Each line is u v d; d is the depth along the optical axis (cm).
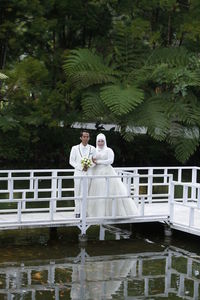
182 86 1714
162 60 1877
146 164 2030
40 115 1809
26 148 1920
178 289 689
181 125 1748
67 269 763
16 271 746
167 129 1659
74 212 990
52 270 755
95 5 1931
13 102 1858
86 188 916
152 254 859
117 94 1623
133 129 1722
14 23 1828
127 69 1873
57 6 1947
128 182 955
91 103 1706
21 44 1923
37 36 1884
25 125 1875
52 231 984
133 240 950
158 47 1980
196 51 1997
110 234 994
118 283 707
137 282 714
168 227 972
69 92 1886
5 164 1886
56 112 1883
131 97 1620
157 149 1984
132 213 958
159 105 1739
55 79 1972
